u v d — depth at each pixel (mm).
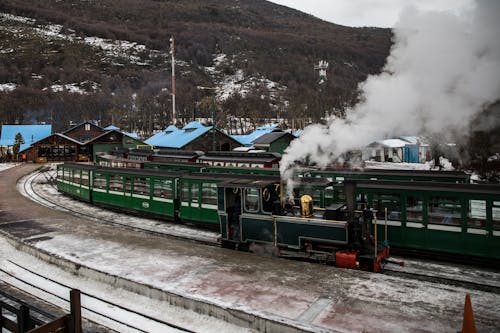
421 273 11445
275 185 13289
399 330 7719
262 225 12953
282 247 12727
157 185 19469
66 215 20328
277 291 9836
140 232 16750
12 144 58500
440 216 12391
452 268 12039
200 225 18188
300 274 11055
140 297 10305
